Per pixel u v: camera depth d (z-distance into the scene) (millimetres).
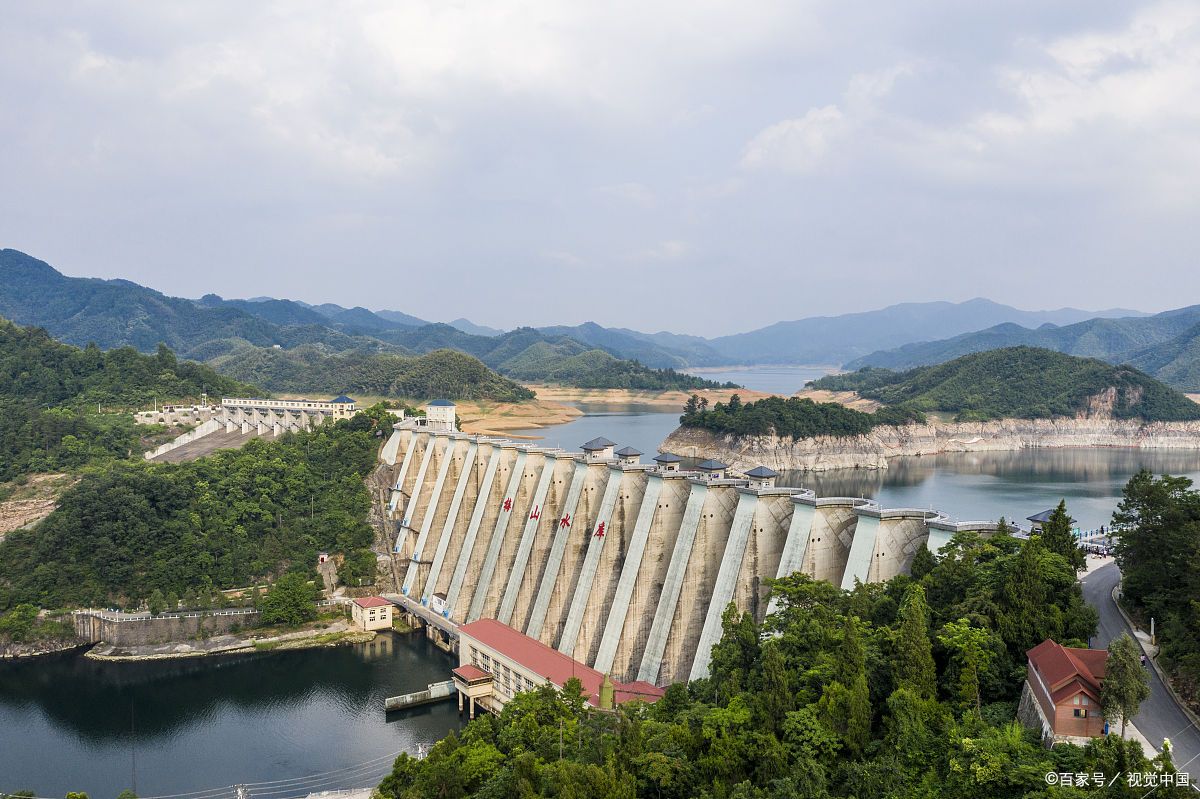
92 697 131125
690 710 77938
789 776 61500
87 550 165375
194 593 162250
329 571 176875
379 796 84562
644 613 122625
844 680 68875
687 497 126562
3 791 103188
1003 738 57250
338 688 132875
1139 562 82438
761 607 107688
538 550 147125
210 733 118312
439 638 152375
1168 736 59156
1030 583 71125
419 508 186750
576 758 76938
